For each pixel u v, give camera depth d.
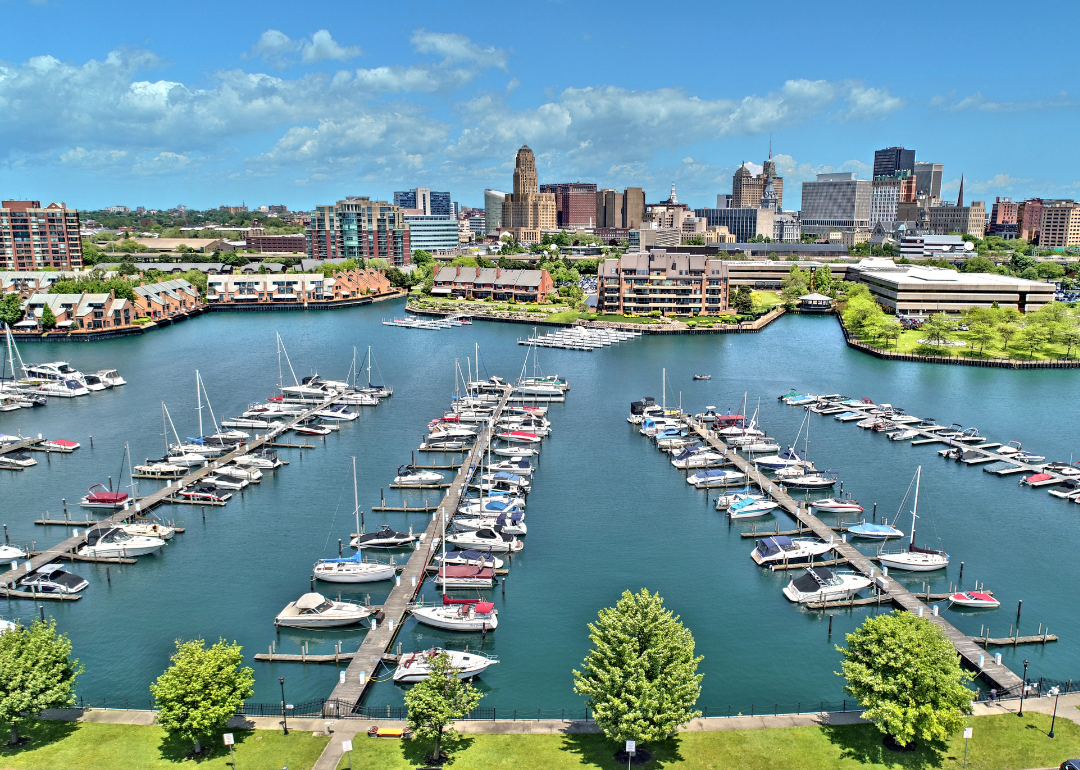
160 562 101.94
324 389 193.50
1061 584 97.81
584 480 133.50
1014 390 199.75
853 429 164.50
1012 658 80.69
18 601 91.88
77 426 162.25
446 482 131.00
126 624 87.00
